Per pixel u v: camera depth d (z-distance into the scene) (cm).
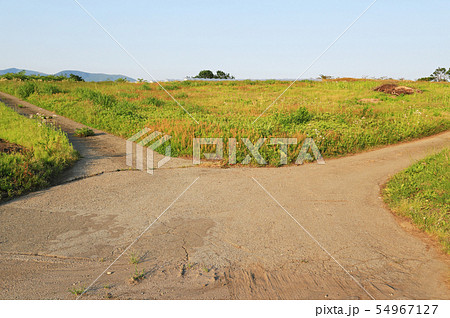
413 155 1154
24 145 1079
